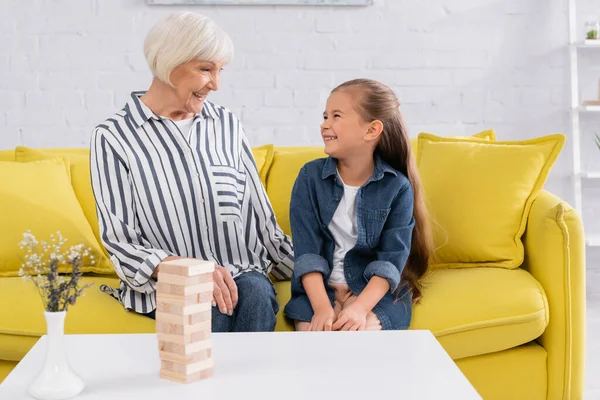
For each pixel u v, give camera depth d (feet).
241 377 4.32
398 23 11.67
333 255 6.89
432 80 11.76
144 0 11.42
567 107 11.88
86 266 7.59
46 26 11.40
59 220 7.54
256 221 7.04
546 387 6.81
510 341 6.55
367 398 4.00
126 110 6.76
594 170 12.13
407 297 6.60
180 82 6.50
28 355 4.70
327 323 6.13
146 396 4.06
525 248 7.45
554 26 11.76
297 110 11.73
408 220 6.84
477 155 7.76
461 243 7.41
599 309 11.42
